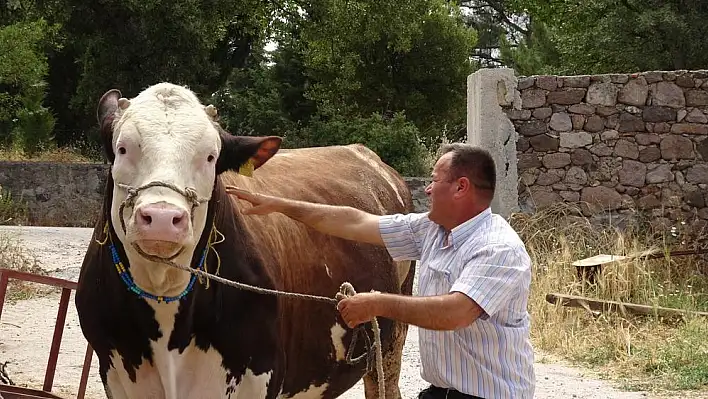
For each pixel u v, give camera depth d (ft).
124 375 13.92
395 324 20.15
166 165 11.85
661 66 76.43
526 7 114.42
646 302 33.91
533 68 115.75
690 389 26.04
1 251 41.27
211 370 13.75
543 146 43.98
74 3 77.30
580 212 43.37
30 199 67.21
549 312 33.35
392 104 116.16
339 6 89.71
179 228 11.25
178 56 78.84
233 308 13.83
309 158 20.58
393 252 14.93
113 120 12.85
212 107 13.48
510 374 12.80
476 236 12.93
